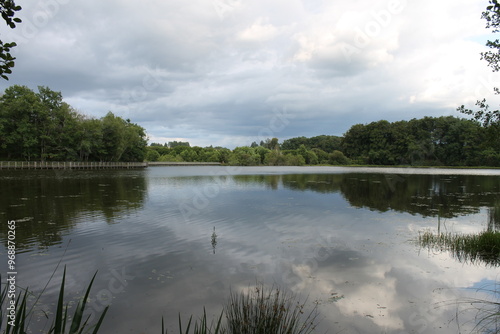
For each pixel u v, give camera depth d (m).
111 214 14.77
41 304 6.13
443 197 21.47
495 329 5.27
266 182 32.59
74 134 60.97
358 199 20.25
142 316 5.68
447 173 51.31
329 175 44.78
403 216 14.70
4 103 54.66
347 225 12.75
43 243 10.05
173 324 5.39
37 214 14.71
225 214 14.91
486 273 7.66
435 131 75.69
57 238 10.63
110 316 5.67
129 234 11.17
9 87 55.91
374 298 6.36
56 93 61.09
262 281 7.15
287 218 14.04
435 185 29.84
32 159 59.53
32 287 6.88
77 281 7.17
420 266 8.10
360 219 13.94
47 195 21.28
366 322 5.47
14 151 58.19
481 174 48.19
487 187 28.02
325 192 23.84
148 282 7.08
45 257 8.75
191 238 10.70
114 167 68.69
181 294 6.49
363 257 8.79
